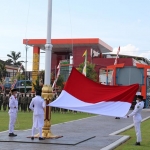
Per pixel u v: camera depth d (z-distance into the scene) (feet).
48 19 43.80
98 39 203.51
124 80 123.13
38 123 41.14
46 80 43.50
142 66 122.31
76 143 39.29
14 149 34.55
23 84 209.05
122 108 37.04
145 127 63.62
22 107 102.06
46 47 43.60
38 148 35.47
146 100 127.34
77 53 210.79
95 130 56.34
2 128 54.80
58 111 106.63
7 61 311.06
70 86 40.42
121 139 44.19
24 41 214.69
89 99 38.73
